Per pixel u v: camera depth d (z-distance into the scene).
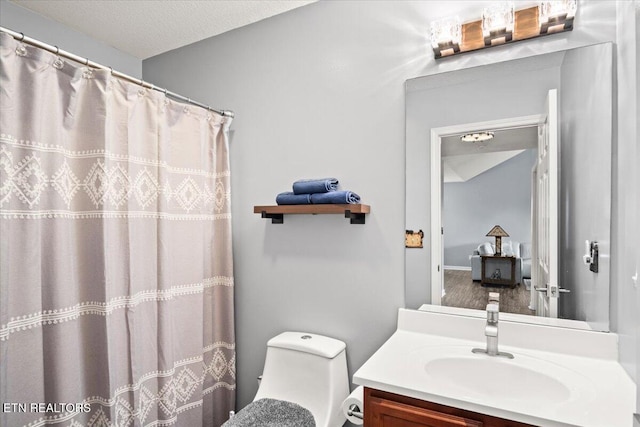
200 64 2.23
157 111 1.67
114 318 1.51
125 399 1.55
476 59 1.51
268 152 2.00
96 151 1.45
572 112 1.33
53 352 1.33
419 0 1.62
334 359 1.65
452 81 1.55
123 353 1.55
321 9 1.85
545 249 1.39
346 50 1.79
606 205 1.26
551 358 1.31
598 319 1.29
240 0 1.83
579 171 1.32
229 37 2.12
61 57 1.35
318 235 1.85
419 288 1.61
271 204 1.99
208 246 1.98
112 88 1.53
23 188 1.23
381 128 1.70
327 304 1.83
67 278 1.37
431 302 1.59
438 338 1.52
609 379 1.14
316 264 1.86
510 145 1.45
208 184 1.98
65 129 1.40
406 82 1.63
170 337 1.72
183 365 1.81
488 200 1.49
